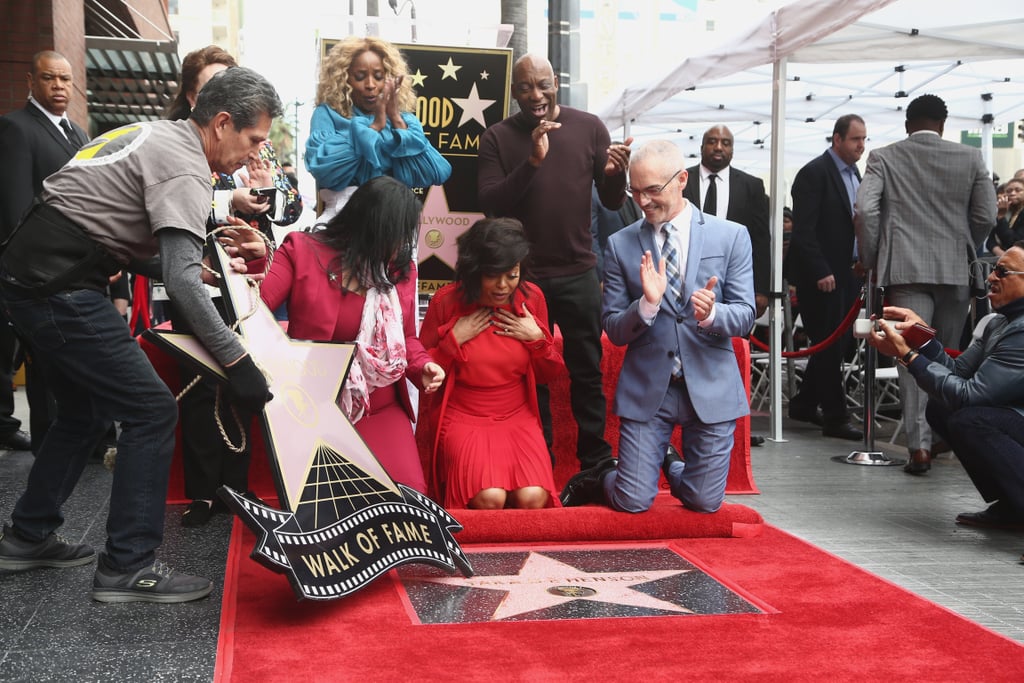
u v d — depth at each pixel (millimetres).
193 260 3357
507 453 4672
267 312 3836
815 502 5449
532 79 5156
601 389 5312
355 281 4207
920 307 6633
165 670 2926
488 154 5340
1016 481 4621
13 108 9281
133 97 16734
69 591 3678
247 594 3652
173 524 4727
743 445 5719
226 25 53375
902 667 2967
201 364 3432
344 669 2918
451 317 4719
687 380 4469
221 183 4660
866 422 6824
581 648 3109
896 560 4293
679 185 4520
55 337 3445
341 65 4859
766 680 2859
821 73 10414
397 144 4754
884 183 6703
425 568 4031
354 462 3807
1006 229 8883
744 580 3885
